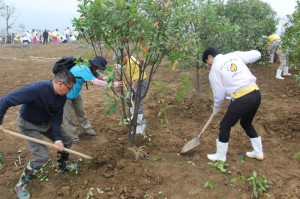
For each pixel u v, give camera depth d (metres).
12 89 9.02
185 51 4.50
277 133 6.00
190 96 7.93
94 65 4.88
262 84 9.57
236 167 4.66
